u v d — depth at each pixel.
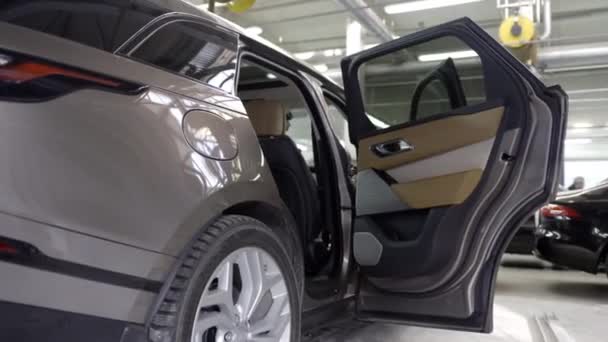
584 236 4.16
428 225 1.95
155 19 1.35
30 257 0.96
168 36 1.39
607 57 7.41
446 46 2.20
